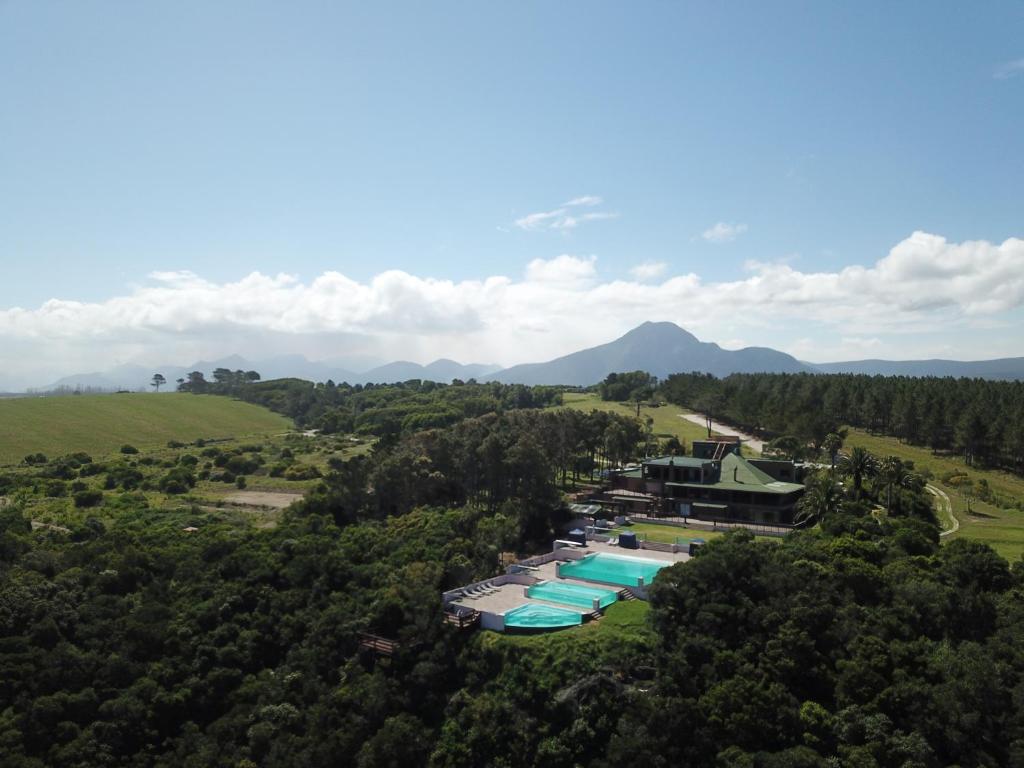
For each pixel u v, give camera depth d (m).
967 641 52.78
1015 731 45.72
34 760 55.97
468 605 71.31
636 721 52.16
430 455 113.94
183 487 138.50
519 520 96.25
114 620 72.00
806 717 48.97
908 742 45.62
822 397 190.88
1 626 67.38
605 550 88.56
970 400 166.12
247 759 60.38
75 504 119.62
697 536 94.56
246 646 71.62
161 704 63.50
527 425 129.00
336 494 107.25
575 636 61.53
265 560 82.62
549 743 53.81
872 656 51.81
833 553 65.81
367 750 58.97
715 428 196.25
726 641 57.12
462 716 59.41
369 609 72.81
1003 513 107.44
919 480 97.50
